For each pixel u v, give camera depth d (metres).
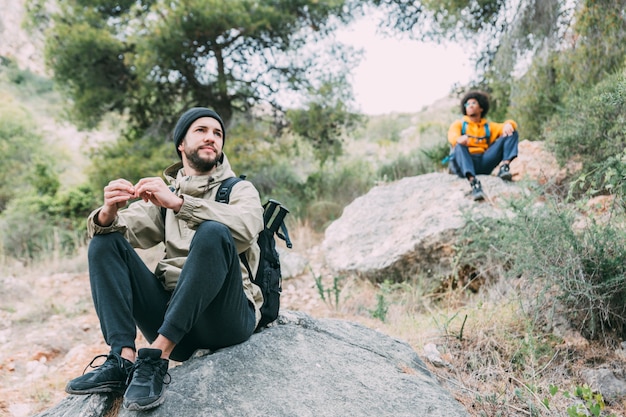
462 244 5.34
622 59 6.27
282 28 9.99
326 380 2.76
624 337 3.79
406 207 6.54
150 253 7.11
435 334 4.12
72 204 11.13
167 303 2.68
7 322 6.06
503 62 8.27
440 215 5.79
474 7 8.76
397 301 5.31
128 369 2.39
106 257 2.51
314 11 10.09
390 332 4.45
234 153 9.57
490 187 6.00
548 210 4.16
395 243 5.86
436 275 5.40
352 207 7.21
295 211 8.98
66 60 10.40
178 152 2.98
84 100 10.70
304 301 5.97
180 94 10.71
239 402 2.50
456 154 6.30
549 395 3.33
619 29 6.32
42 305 6.41
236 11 9.26
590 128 5.42
